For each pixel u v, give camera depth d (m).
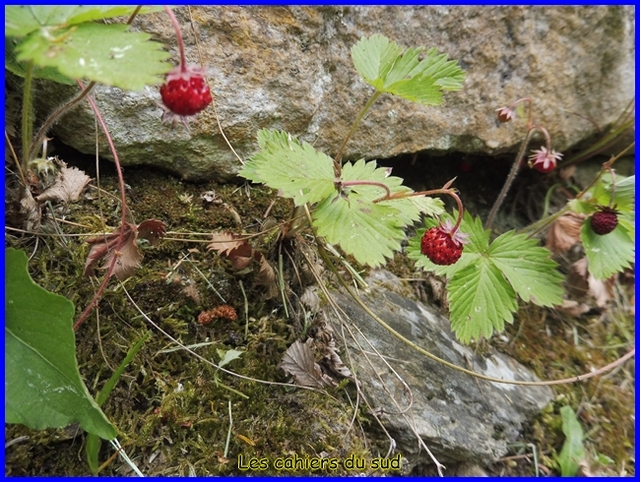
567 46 0.26
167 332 0.17
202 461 0.16
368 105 0.17
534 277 0.20
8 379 0.13
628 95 0.28
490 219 0.25
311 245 0.20
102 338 0.16
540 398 0.22
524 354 0.23
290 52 0.20
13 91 0.17
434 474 0.18
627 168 0.30
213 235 0.19
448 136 0.24
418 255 0.19
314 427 0.17
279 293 0.19
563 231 0.25
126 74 0.11
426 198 0.17
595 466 0.21
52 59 0.11
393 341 0.20
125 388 0.16
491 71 0.25
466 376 0.20
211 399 0.17
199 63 0.19
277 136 0.18
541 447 0.21
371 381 0.18
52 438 0.15
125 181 0.19
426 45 0.23
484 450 0.19
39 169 0.15
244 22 0.19
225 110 0.19
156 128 0.18
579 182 0.30
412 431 0.18
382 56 0.18
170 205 0.19
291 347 0.18
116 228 0.17
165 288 0.18
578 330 0.25
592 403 0.23
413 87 0.16
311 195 0.15
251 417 0.17
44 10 0.12
